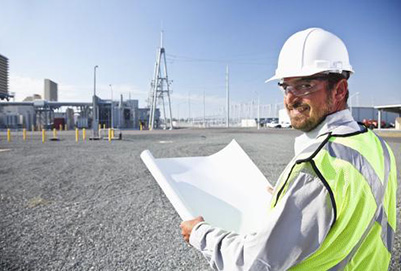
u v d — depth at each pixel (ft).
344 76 3.46
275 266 2.77
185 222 3.70
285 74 3.53
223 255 3.15
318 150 2.90
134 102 203.82
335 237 2.81
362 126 3.54
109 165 31.09
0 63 258.98
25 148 51.93
